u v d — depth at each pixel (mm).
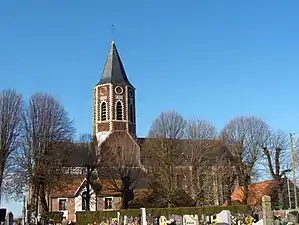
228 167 75312
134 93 99625
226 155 77562
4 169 60250
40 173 62656
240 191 79062
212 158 79188
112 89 96000
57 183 66125
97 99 96938
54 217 72438
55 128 66250
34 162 62812
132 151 89438
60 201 82938
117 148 89000
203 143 78375
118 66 99062
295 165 70562
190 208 63281
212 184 74812
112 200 82688
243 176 74562
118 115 95250
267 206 34031
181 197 74062
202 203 73438
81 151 81688
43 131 64688
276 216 51812
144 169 84125
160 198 74312
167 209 63156
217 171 75188
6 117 61094
